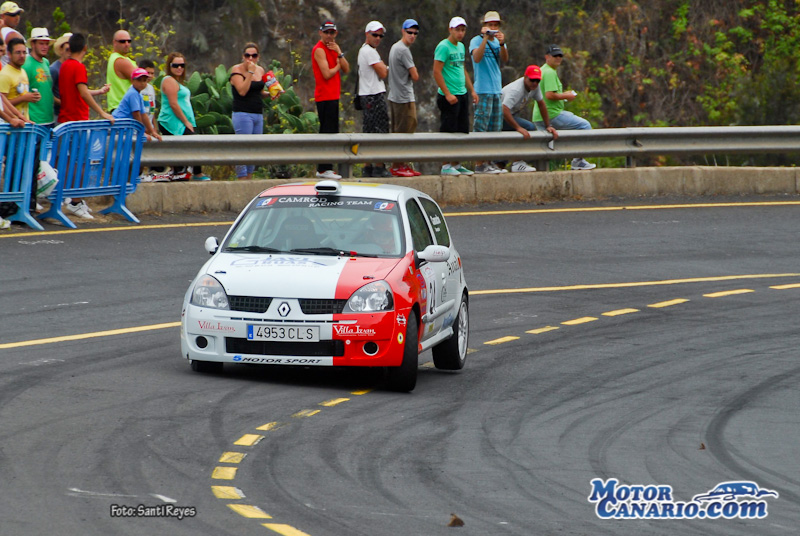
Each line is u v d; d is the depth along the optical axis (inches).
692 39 4485.7
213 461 861.8
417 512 768.9
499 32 2477.9
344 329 1104.8
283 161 2276.1
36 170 1924.2
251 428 964.6
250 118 2263.8
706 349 1373.0
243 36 4200.3
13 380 1083.3
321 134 2314.2
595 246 2082.9
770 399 1145.4
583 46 4448.8
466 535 726.5
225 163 2214.6
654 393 1161.4
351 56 4286.4
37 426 932.6
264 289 1119.6
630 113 4429.1
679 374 1246.3
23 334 1290.6
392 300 1121.4
